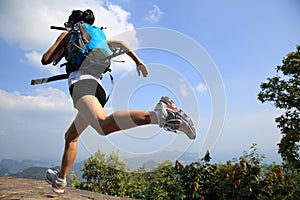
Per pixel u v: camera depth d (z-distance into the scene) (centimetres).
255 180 425
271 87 1016
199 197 433
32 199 260
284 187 431
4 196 270
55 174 230
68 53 178
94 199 299
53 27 194
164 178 455
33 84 184
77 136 209
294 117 965
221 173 449
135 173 503
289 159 842
